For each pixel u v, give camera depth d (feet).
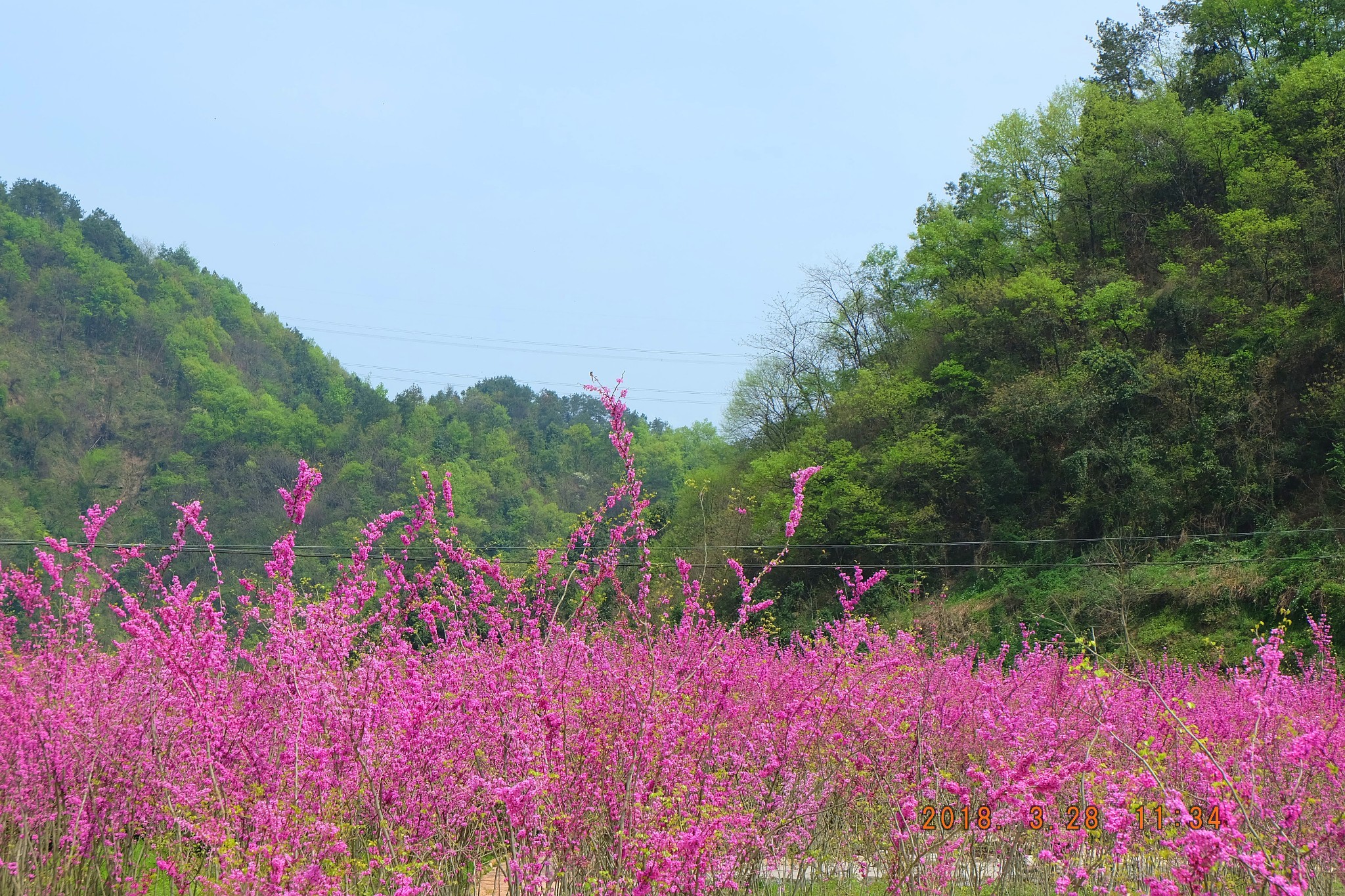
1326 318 126.00
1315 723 19.90
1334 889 17.42
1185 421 126.72
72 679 19.10
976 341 161.07
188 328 390.63
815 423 189.47
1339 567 88.89
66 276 368.68
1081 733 21.48
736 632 20.27
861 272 214.28
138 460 302.04
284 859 13.07
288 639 16.21
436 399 452.35
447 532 20.40
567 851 15.67
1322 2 177.88
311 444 349.61
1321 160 139.74
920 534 138.00
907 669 23.89
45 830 17.51
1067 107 192.24
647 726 16.87
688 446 347.97
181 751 18.22
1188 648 92.53
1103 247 174.40
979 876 20.76
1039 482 143.13
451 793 16.83
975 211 201.16
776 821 18.85
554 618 20.29
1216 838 13.08
